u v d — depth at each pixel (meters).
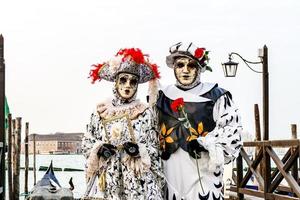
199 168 6.20
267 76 13.92
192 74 6.39
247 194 10.04
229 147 6.17
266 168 9.32
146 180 6.00
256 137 17.11
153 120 6.21
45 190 12.72
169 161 6.29
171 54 6.43
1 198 12.88
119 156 6.04
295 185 8.48
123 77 6.11
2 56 13.55
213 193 6.21
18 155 21.98
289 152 9.79
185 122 6.27
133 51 6.07
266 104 13.83
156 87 6.37
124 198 6.03
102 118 6.14
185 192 6.24
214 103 6.32
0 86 13.45
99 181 6.05
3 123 13.28
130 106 6.13
